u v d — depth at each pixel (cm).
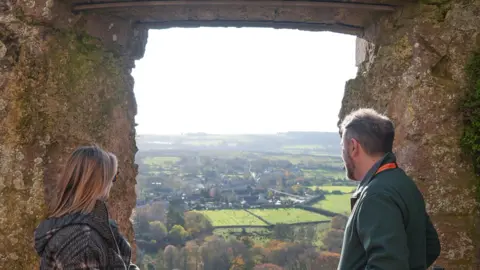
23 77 348
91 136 382
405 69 354
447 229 336
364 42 432
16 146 346
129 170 434
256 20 412
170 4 364
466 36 344
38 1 353
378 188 204
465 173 337
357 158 221
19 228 347
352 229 209
